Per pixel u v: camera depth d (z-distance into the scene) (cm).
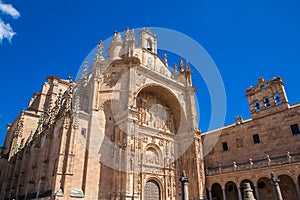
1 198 4584
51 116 4197
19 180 4222
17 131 5447
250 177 3684
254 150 4212
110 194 3120
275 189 2462
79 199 2808
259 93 4503
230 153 4588
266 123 4184
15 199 4072
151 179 3859
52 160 3278
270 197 3750
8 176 4806
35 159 3928
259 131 4247
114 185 3141
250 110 4541
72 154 2953
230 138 4694
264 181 3894
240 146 4466
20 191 4122
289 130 3831
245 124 4516
